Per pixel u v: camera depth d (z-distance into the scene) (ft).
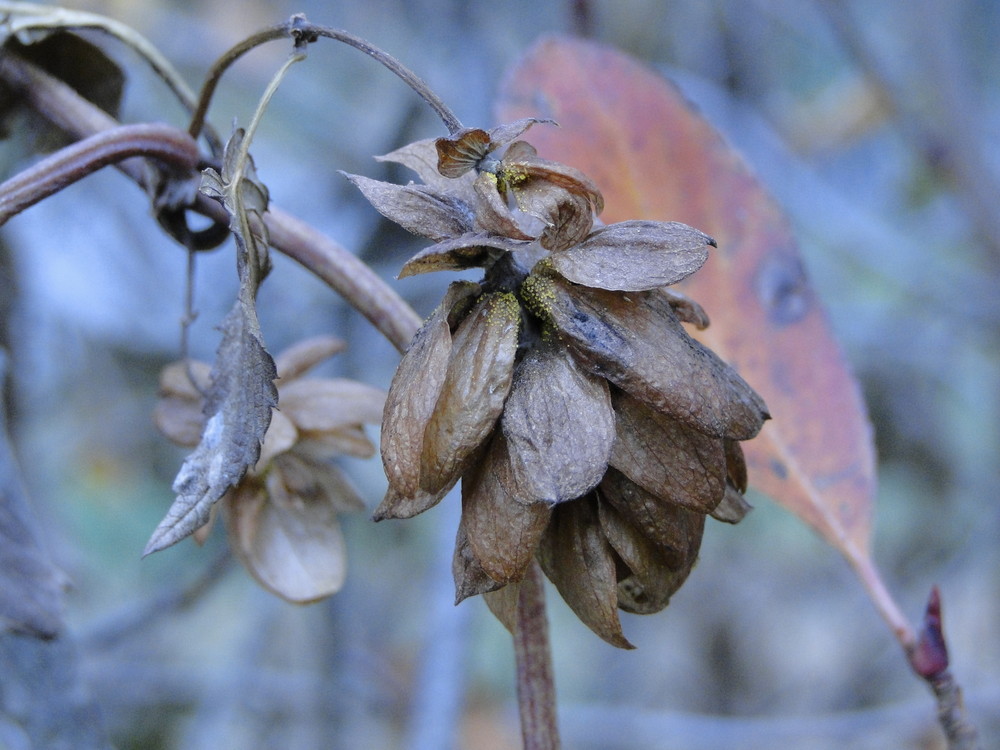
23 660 0.85
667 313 0.68
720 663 2.19
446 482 0.67
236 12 1.81
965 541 1.98
